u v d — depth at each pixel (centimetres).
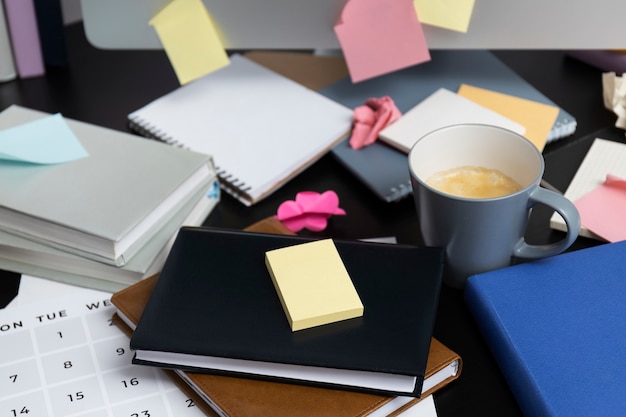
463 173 63
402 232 68
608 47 80
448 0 77
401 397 52
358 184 74
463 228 56
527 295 56
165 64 93
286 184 74
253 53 93
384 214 70
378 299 55
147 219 63
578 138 77
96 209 61
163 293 56
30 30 87
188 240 60
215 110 80
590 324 54
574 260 59
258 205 72
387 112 76
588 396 49
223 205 72
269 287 56
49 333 59
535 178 55
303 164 74
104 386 55
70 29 100
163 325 53
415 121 75
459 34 81
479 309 57
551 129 75
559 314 55
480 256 58
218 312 54
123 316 59
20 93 88
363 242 60
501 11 78
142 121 79
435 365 52
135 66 92
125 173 66
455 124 67
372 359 50
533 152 59
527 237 66
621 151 73
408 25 78
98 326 60
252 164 73
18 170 66
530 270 58
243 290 56
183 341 52
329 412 50
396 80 85
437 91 80
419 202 58
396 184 70
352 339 52
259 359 50
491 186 62
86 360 57
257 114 79
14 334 59
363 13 78
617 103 79
